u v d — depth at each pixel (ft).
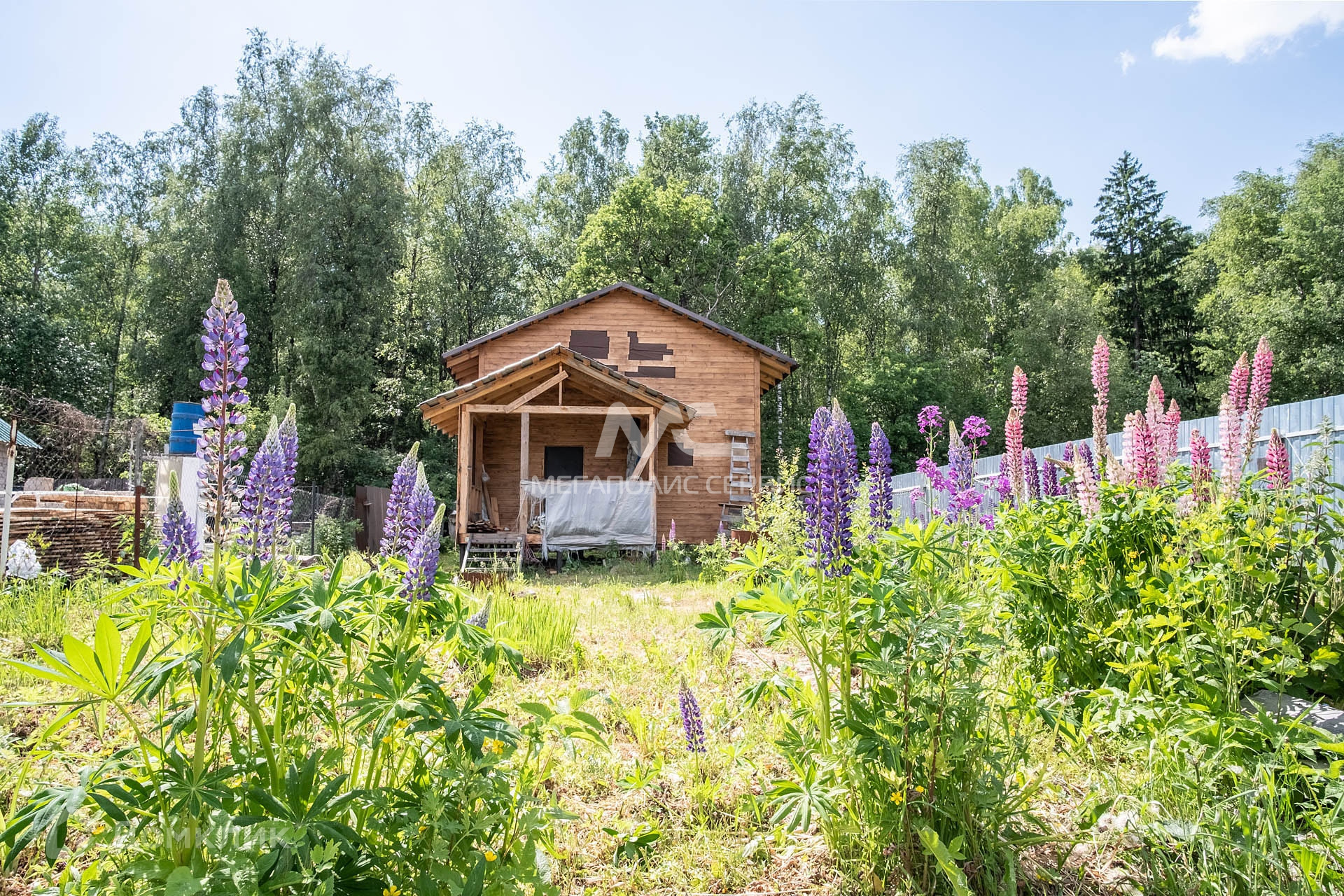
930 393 115.85
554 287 130.52
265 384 113.50
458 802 7.65
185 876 5.83
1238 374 14.66
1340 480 27.40
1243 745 9.65
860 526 13.48
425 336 121.80
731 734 13.79
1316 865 7.57
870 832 9.05
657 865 9.94
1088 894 8.77
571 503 51.55
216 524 7.89
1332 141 109.70
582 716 8.32
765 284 105.50
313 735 9.21
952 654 8.96
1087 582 13.57
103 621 5.96
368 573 8.83
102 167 138.51
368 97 114.32
